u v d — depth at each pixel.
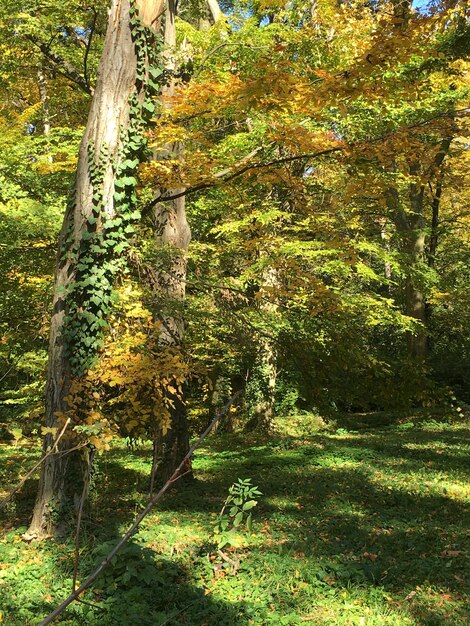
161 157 11.27
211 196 14.46
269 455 15.76
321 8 12.97
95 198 8.14
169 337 10.73
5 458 14.05
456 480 11.49
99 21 14.76
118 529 7.82
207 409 22.36
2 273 10.07
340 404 25.38
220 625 5.10
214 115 8.59
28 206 9.73
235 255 16.12
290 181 9.28
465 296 20.33
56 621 5.17
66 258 8.21
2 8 12.23
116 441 18.12
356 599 5.74
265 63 7.16
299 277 9.88
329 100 7.17
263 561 6.75
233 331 10.60
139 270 9.69
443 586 6.01
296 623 5.15
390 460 14.01
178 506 9.80
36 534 7.69
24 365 14.23
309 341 10.06
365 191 8.72
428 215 26.02
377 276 17.11
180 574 6.32
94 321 7.94
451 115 7.99
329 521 8.72
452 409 10.48
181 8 20.39
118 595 5.55
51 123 17.95
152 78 8.62
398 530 8.04
